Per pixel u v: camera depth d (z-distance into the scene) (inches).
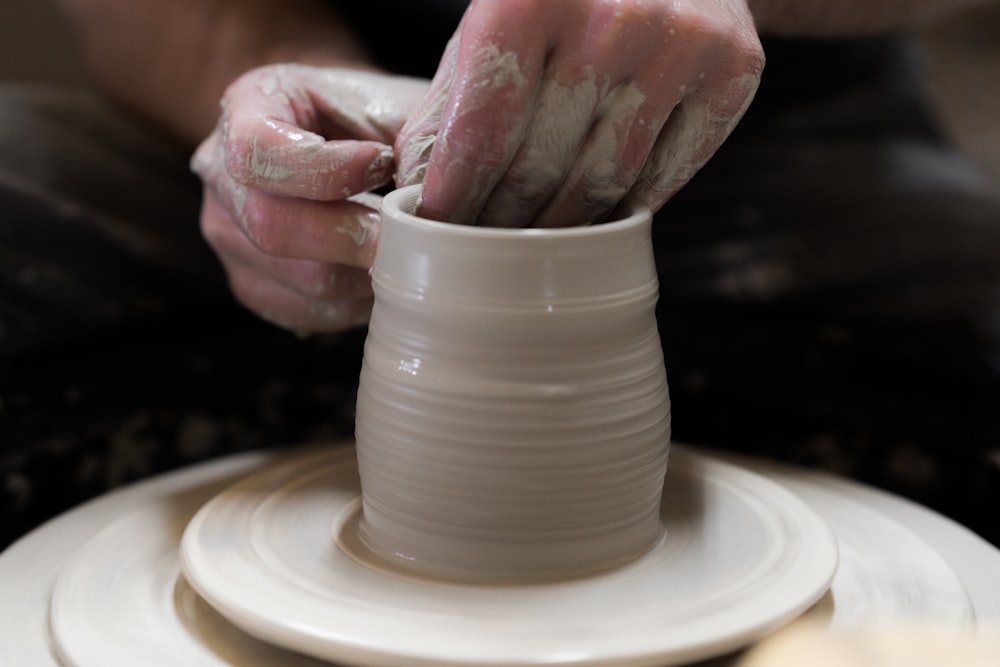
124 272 55.9
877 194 62.0
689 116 31.3
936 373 49.8
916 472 47.1
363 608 27.3
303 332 42.5
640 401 29.3
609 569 29.6
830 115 66.1
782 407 50.6
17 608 31.3
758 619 26.5
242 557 30.0
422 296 28.4
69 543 35.3
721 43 29.5
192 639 28.8
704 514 33.1
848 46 64.7
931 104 74.8
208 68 53.1
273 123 34.1
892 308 57.5
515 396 27.8
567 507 28.7
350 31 54.9
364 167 33.4
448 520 29.0
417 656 25.1
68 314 54.2
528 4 28.0
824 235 59.6
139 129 62.9
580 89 29.1
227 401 52.1
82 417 48.3
